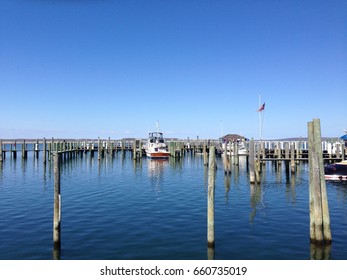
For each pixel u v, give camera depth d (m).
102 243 11.74
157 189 24.09
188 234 12.78
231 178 29.91
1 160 48.69
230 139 59.75
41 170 38.34
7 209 17.25
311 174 11.41
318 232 11.17
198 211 16.70
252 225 14.11
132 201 19.36
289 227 13.74
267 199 19.91
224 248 11.27
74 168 41.12
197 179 29.89
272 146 43.88
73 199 20.02
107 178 30.95
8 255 10.64
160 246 11.46
